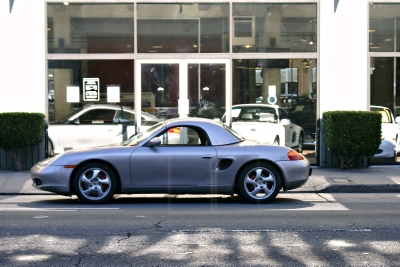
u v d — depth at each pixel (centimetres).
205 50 1498
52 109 1479
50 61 1479
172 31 1498
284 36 1498
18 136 1379
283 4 1498
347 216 905
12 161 1454
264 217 897
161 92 1498
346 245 704
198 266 606
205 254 657
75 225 825
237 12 1497
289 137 1497
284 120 1497
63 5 1482
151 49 1493
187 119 1065
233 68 1495
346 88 1488
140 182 1022
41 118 1405
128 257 643
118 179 1035
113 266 606
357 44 1485
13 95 1458
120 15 1494
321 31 1485
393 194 1198
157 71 1496
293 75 1493
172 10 1498
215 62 1496
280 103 1495
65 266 606
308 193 1212
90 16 1488
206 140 1041
